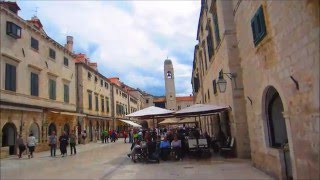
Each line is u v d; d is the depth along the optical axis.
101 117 45.03
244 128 15.05
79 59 43.22
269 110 10.34
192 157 17.16
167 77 79.88
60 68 31.55
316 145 6.56
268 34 9.00
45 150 26.67
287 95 7.97
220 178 10.12
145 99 94.75
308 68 6.62
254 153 11.77
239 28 12.60
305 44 6.67
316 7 6.01
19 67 23.48
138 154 16.80
